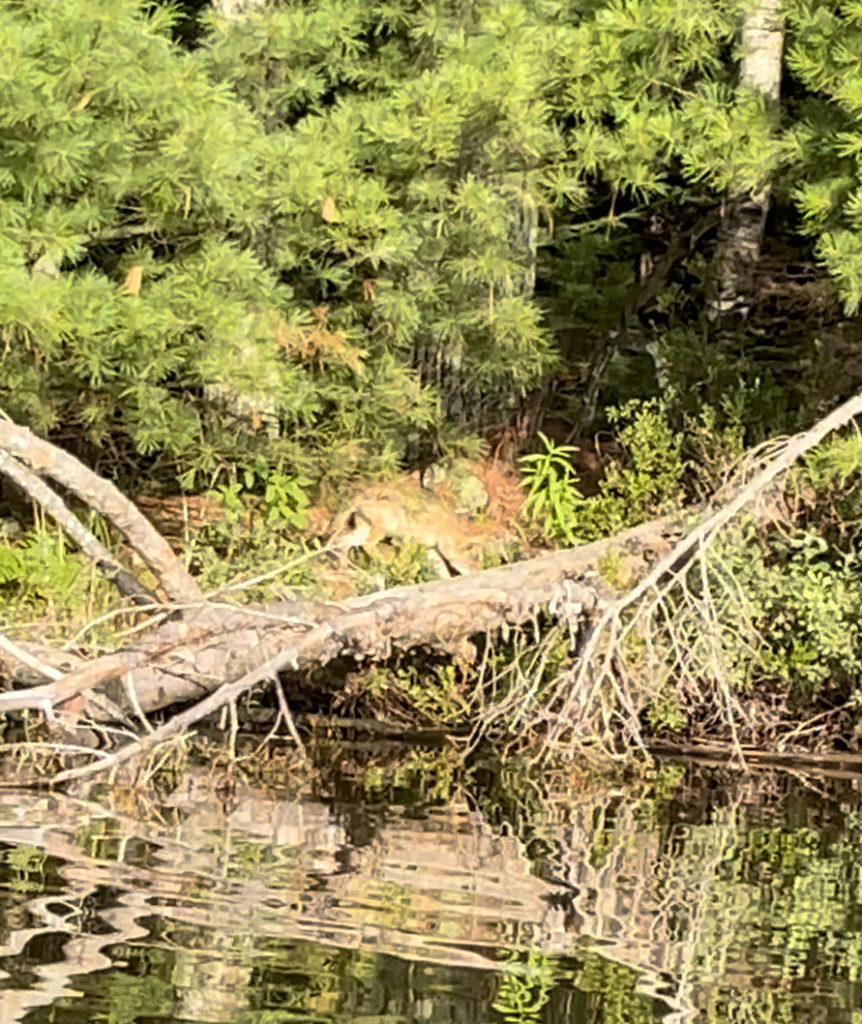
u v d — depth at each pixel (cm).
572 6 1377
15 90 1129
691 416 1568
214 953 567
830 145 1262
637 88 1354
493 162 1346
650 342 1752
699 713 1275
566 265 1767
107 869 696
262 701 1261
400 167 1311
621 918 670
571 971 578
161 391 1320
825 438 1437
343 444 1437
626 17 1291
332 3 1391
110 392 1369
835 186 1252
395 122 1261
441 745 1180
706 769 1146
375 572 1355
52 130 1158
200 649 1066
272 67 1408
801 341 1702
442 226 1316
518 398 1661
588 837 865
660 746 1229
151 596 1156
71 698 1007
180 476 1428
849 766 1198
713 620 1152
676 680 1236
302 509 1427
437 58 1374
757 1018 536
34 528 1395
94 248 1342
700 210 1872
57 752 1005
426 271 1376
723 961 610
